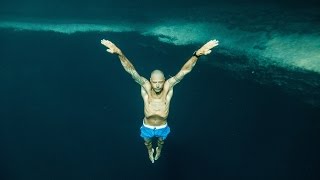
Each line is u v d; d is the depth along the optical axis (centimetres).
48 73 1881
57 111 1546
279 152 1245
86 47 2211
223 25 2386
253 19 2378
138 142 1348
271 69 1788
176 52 2098
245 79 1731
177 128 1412
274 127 1371
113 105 1579
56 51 2167
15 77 1848
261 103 1527
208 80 1741
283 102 1516
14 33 2536
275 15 2377
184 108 1530
